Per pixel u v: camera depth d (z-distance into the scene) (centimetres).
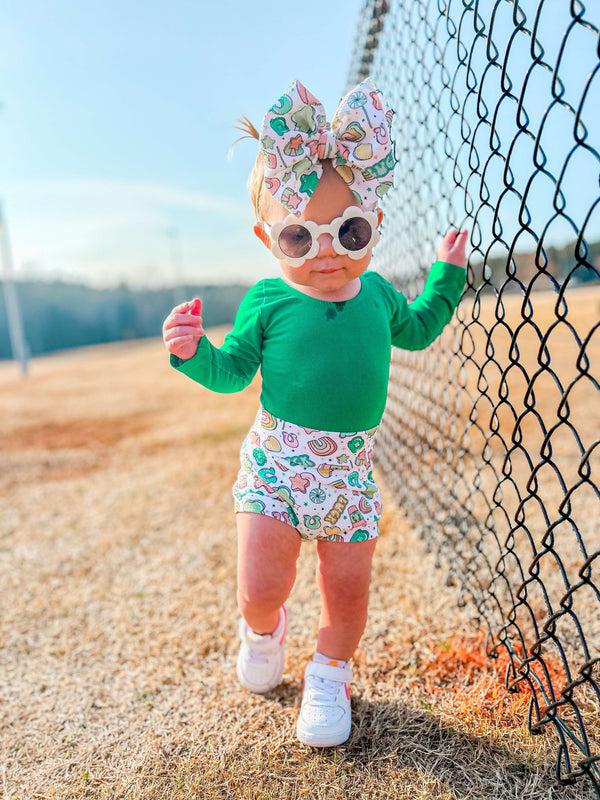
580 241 105
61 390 1003
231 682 189
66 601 257
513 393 531
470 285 172
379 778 142
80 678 203
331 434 148
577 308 940
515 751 144
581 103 99
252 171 154
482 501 306
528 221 121
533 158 114
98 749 166
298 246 136
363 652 194
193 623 228
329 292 149
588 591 214
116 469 467
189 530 323
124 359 1549
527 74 116
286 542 150
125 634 227
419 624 206
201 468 434
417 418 288
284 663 191
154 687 193
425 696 170
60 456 521
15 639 230
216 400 741
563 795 131
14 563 301
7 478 464
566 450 373
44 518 366
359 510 154
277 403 150
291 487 149
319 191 137
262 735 162
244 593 153
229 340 154
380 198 142
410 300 259
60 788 151
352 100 135
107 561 294
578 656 177
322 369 145
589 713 152
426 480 281
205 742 162
